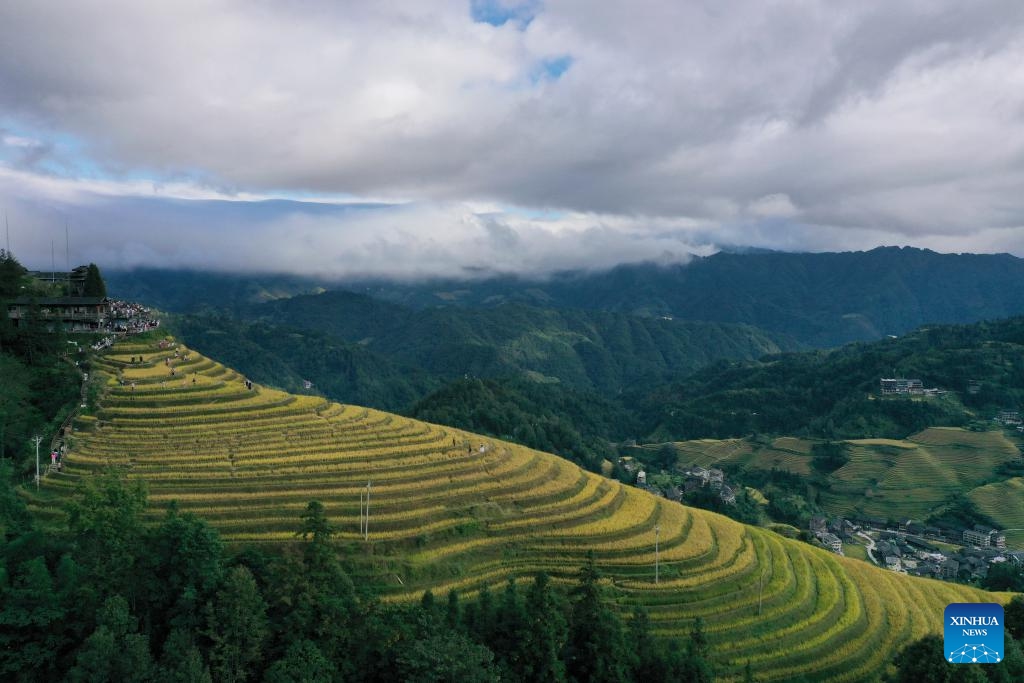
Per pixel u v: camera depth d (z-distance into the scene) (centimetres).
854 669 8500
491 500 10250
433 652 5666
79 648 5375
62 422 10088
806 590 10056
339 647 5972
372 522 8725
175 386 11775
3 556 5931
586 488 11775
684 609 8781
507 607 6706
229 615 5588
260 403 11975
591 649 6619
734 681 7769
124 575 5825
